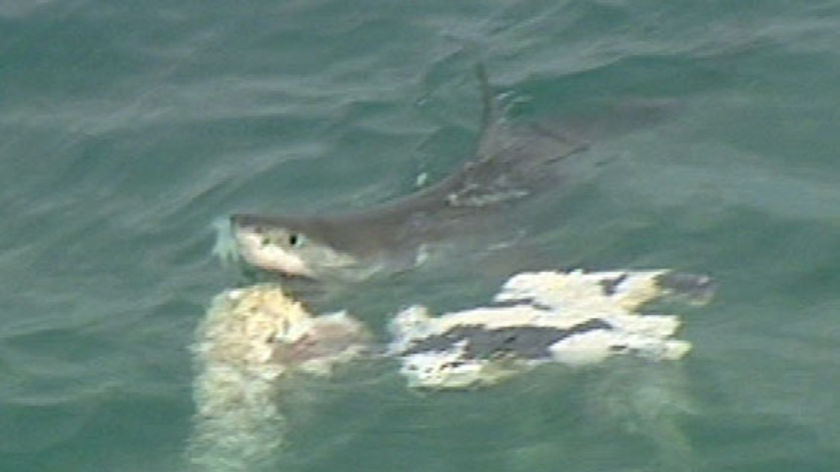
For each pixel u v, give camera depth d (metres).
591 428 10.33
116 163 15.02
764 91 14.60
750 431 10.20
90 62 17.00
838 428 10.19
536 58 15.88
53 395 11.42
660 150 13.74
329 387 10.98
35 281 13.19
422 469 10.19
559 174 13.36
